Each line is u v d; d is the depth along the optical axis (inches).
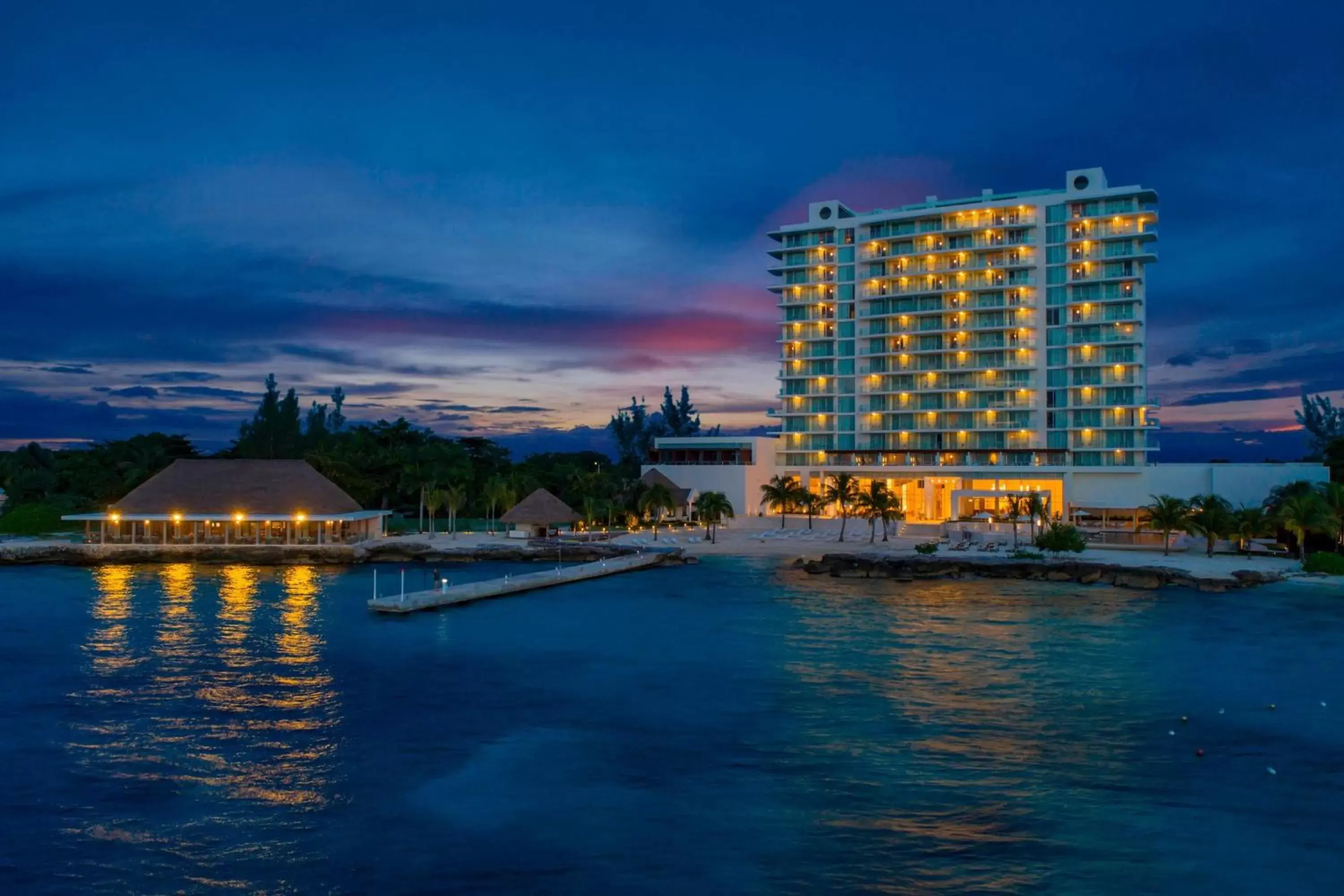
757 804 1286.9
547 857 1125.1
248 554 4020.7
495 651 2229.3
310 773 1397.6
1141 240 5280.5
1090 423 5369.1
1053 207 5487.2
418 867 1099.3
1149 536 4320.9
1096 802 1296.8
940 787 1349.7
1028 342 5511.8
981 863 1114.1
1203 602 2987.2
